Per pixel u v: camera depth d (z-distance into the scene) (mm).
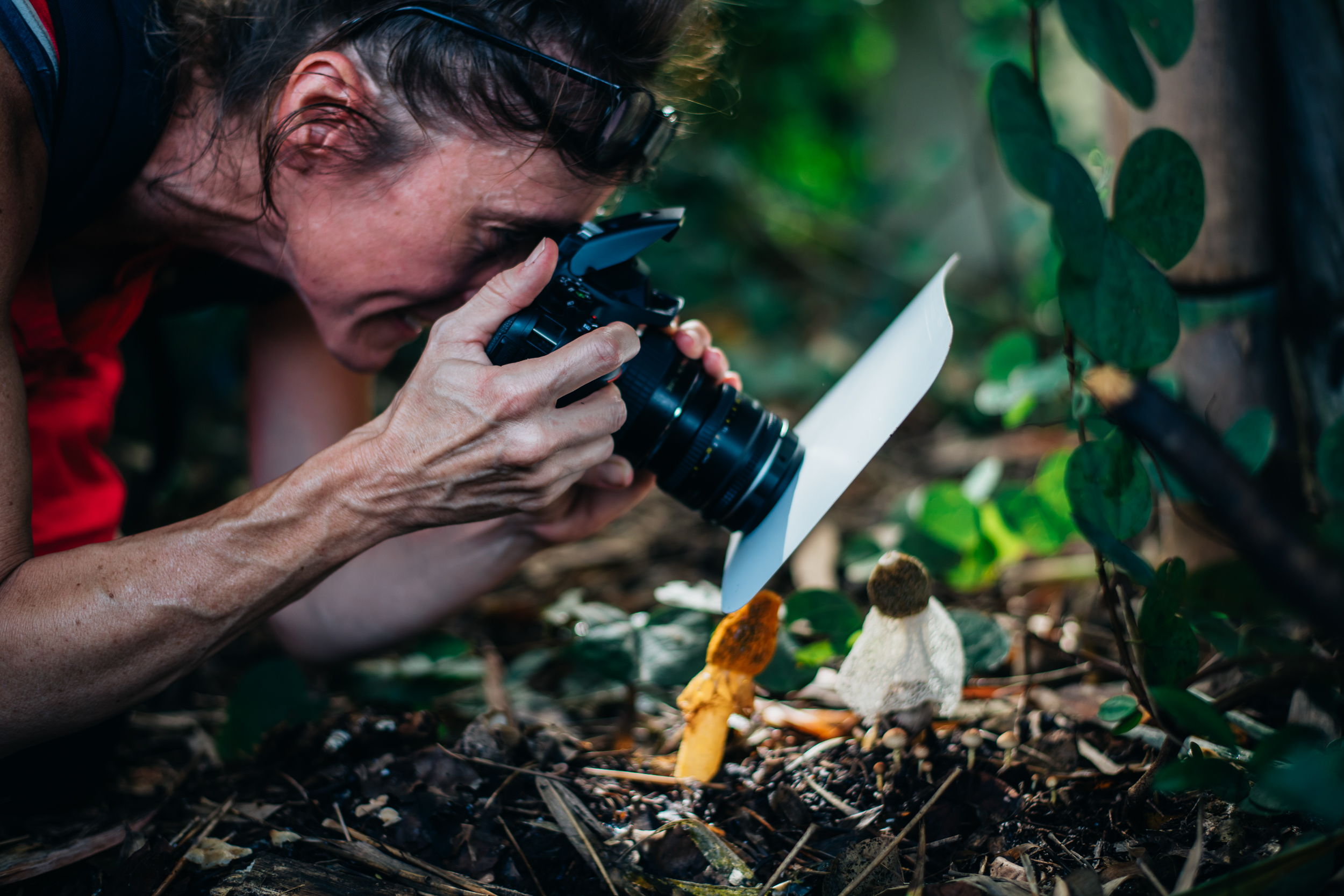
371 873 1063
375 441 968
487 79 991
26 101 986
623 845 1089
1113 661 1370
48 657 934
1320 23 1206
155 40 1041
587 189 1085
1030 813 1063
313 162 1062
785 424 1179
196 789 1264
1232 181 1274
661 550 2182
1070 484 978
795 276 4176
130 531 1758
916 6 4227
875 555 1834
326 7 1022
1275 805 898
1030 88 876
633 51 1027
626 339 978
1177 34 907
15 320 1147
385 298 1164
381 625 1405
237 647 1761
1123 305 904
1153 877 875
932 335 989
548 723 1382
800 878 1021
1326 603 714
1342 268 1249
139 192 1156
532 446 946
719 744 1173
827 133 4289
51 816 1225
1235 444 1063
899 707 1133
